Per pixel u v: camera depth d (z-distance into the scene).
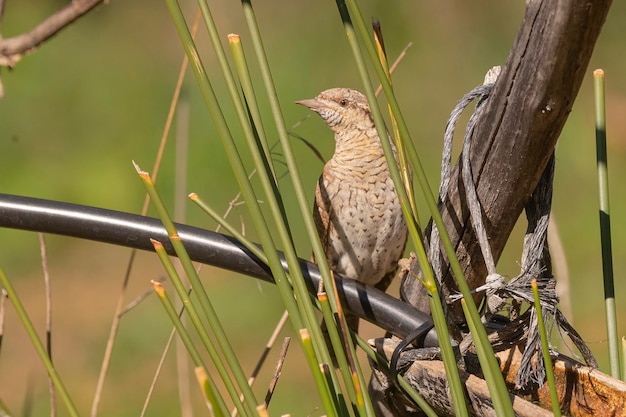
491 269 3.87
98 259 14.34
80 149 15.93
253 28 3.62
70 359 11.83
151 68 17.34
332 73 16.42
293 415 10.09
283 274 3.46
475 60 16.94
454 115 4.03
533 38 3.44
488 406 3.77
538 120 3.58
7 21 17.50
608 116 15.66
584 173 14.45
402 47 17.31
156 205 3.41
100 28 18.30
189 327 8.95
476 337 3.30
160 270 13.92
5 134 16.05
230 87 3.50
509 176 3.82
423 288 4.53
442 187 4.08
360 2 17.88
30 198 4.38
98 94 16.86
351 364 3.45
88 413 10.58
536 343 3.88
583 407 3.95
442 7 17.84
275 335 5.23
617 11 17.45
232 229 3.90
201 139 14.84
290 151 3.62
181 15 3.34
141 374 11.37
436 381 3.98
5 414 3.69
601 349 10.34
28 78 16.91
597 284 12.15
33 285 13.78
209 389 2.98
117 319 5.52
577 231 13.27
